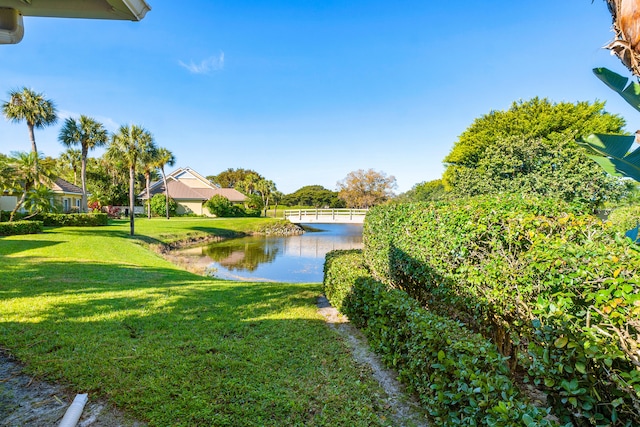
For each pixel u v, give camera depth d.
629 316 1.78
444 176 29.98
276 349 3.93
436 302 4.60
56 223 21.20
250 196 49.47
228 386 3.01
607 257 2.18
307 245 23.53
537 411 1.81
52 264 9.38
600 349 1.76
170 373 3.19
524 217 3.17
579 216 3.18
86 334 4.07
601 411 1.79
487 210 3.55
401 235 5.38
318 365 3.57
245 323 4.86
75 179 39.72
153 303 5.65
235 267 14.77
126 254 13.27
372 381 3.25
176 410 2.63
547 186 12.52
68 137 26.27
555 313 2.12
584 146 1.24
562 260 2.39
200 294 6.64
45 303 5.32
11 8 2.00
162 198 38.12
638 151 1.11
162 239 20.69
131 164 19.66
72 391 2.85
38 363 3.27
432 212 4.42
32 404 2.66
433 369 2.65
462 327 3.04
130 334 4.20
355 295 4.84
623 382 1.66
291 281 12.16
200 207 42.09
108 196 38.94
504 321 3.23
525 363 3.03
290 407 2.75
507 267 3.07
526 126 21.09
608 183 11.95
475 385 2.02
